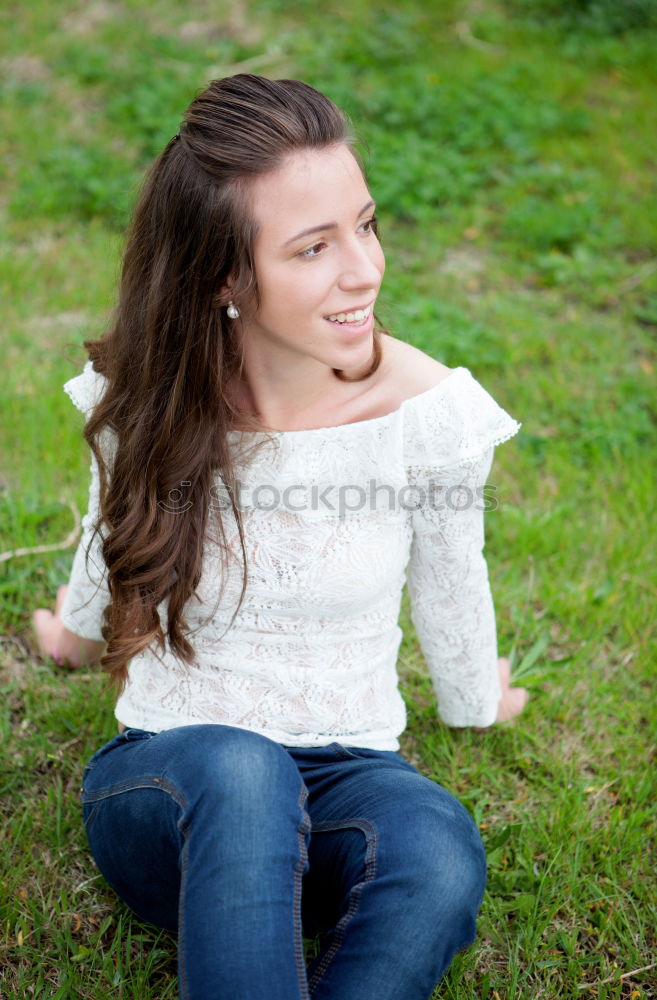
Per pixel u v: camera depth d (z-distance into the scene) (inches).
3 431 133.6
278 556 71.4
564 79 223.0
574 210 182.5
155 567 72.1
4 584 113.1
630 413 143.4
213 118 64.9
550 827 94.0
